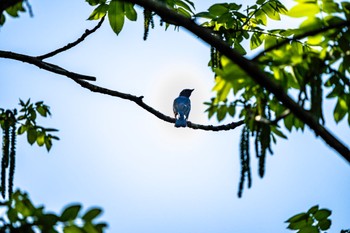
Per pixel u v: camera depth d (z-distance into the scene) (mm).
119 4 11648
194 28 6891
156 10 7008
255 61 7348
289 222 9578
